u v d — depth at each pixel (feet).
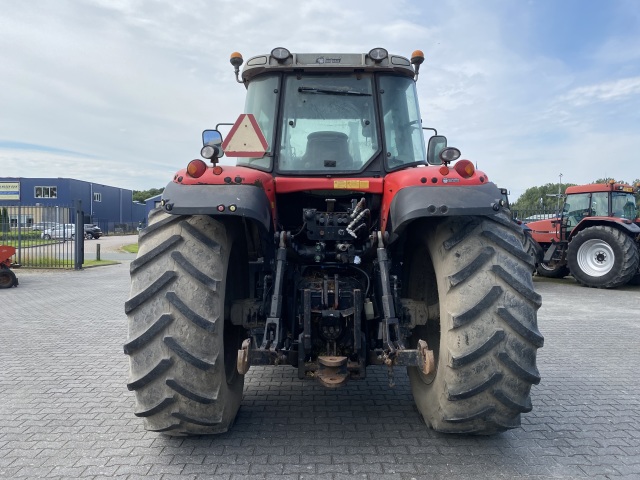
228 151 11.62
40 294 38.75
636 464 10.98
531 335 10.18
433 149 14.56
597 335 24.16
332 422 13.07
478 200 10.36
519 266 10.53
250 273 14.37
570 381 16.84
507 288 10.30
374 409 13.99
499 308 10.12
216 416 10.71
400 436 12.19
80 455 11.28
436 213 10.20
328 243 12.87
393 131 13.78
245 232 13.20
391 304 10.92
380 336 11.24
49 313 29.89
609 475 10.50
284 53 13.48
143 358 10.23
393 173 12.57
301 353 11.21
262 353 10.54
